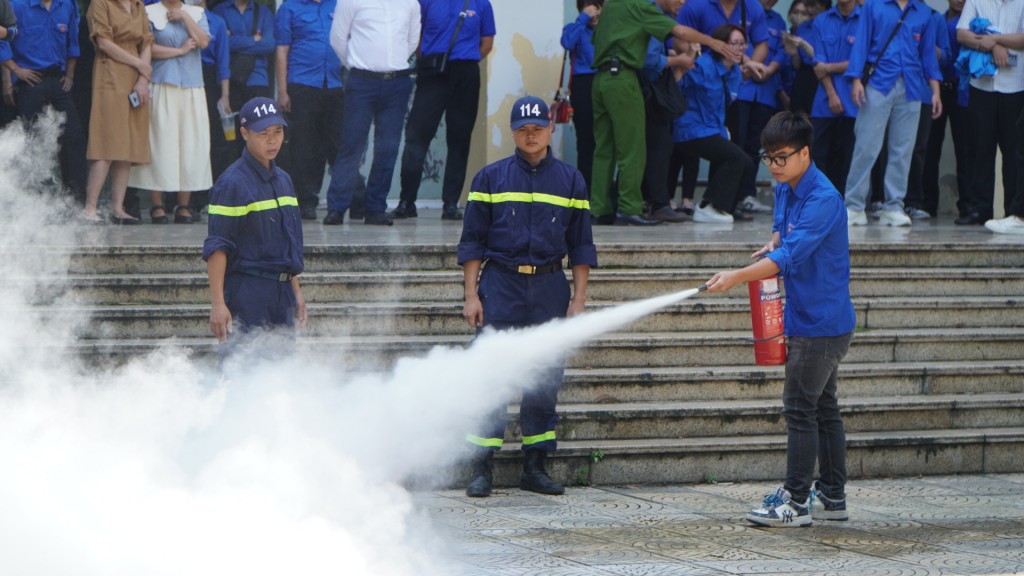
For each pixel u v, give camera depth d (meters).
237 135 26.47
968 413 17.44
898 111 26.05
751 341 17.97
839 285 13.72
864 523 13.96
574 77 26.84
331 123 26.36
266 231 14.04
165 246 18.61
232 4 26.19
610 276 19.05
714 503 14.84
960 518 14.24
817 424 13.99
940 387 17.97
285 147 26.66
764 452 16.17
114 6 23.27
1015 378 18.23
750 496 15.27
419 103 25.75
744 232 23.33
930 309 19.23
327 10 26.05
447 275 18.80
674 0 25.47
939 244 20.64
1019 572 11.88
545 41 28.89
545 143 15.12
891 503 15.04
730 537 13.18
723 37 25.86
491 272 15.27
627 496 15.17
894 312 19.11
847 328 13.75
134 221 24.53
